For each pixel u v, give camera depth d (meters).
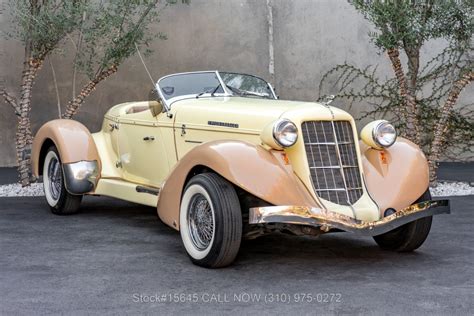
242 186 4.68
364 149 5.39
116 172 6.98
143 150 6.49
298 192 4.83
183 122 5.95
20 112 8.71
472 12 8.05
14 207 7.48
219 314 3.90
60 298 4.18
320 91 11.51
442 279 4.65
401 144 5.41
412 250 5.49
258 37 11.41
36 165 7.18
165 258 5.21
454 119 11.26
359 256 5.36
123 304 4.07
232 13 11.34
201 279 4.63
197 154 4.96
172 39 11.22
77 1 8.46
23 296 4.22
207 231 4.95
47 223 6.58
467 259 5.24
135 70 11.15
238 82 6.46
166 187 5.25
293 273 4.81
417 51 8.61
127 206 7.60
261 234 5.17
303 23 11.45
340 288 4.42
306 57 11.48
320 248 5.65
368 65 11.44
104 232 6.18
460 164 11.22
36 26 8.28
